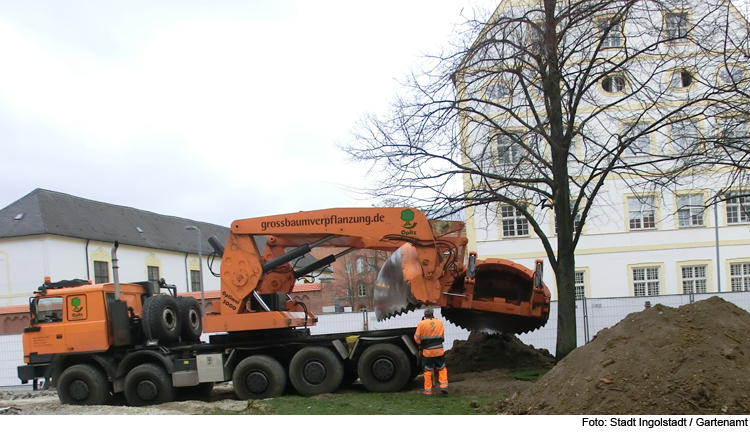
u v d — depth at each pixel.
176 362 11.34
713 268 30.81
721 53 11.84
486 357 13.41
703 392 6.59
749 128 12.70
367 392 10.85
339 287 57.69
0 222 40.97
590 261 31.50
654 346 7.29
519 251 30.91
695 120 12.27
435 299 11.02
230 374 11.34
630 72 12.47
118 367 11.40
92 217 46.22
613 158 12.78
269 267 11.55
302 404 9.67
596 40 12.38
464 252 12.12
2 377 20.52
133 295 12.39
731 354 7.02
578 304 18.20
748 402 6.49
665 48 12.56
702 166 15.09
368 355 10.82
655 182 13.14
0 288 39.97
